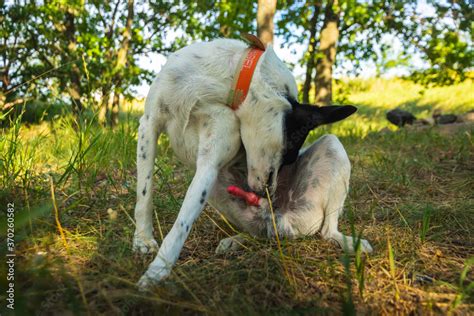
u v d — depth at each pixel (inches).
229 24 120.7
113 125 76.5
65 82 105.5
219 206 36.0
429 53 120.0
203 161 30.7
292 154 34.3
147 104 33.1
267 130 32.3
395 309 26.0
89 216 39.1
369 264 31.8
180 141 33.0
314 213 36.3
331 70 120.2
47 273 25.4
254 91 31.8
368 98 243.1
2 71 108.3
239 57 32.3
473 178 56.2
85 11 109.7
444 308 26.0
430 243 36.4
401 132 96.9
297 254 32.3
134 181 51.7
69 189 44.3
